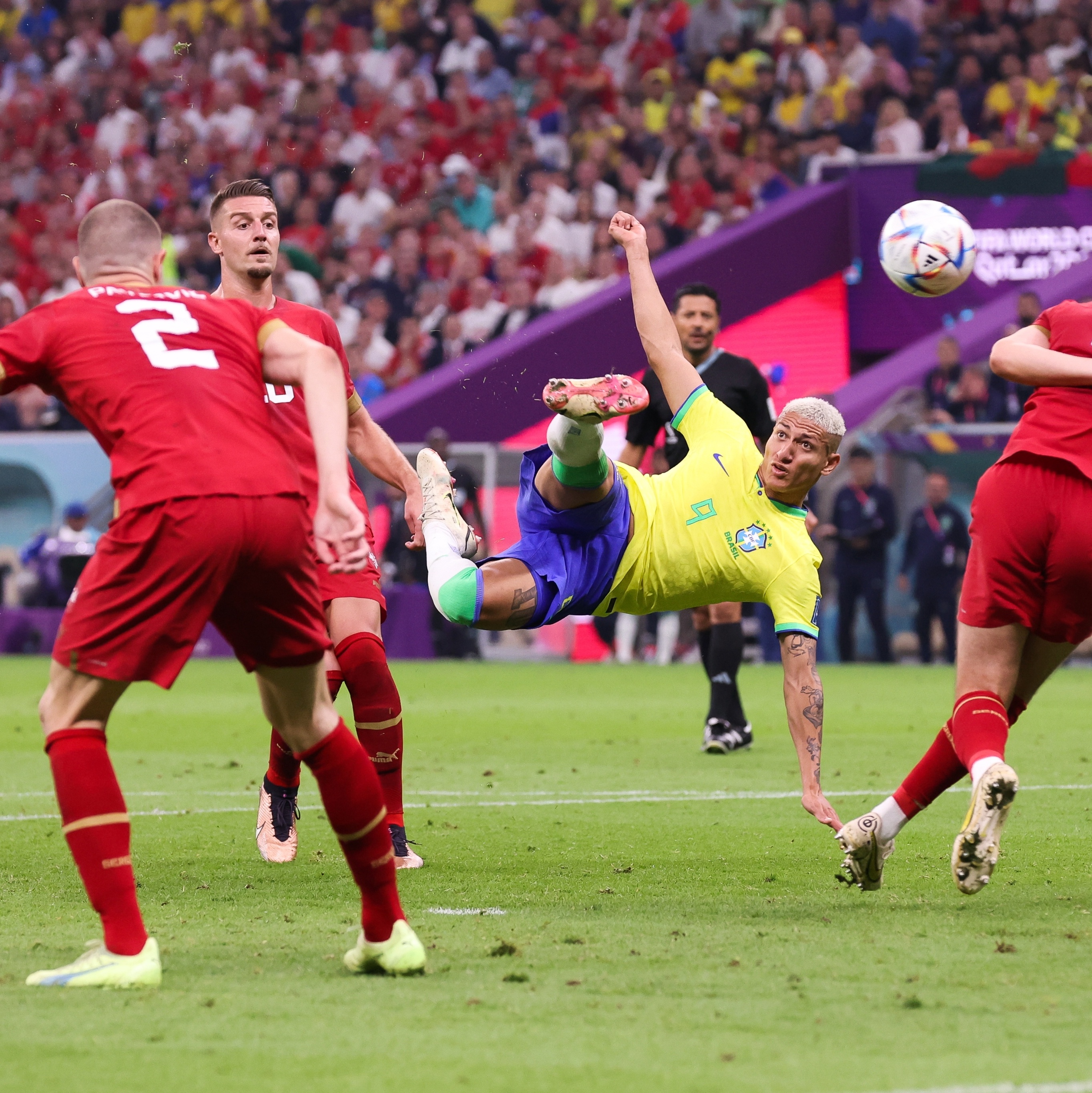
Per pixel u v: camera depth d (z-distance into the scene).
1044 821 21.38
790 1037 10.31
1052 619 15.33
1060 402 15.21
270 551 11.84
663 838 20.33
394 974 12.21
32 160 92.81
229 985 11.91
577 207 80.38
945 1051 9.94
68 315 12.26
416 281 79.69
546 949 13.21
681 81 84.31
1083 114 74.94
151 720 39.69
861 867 15.70
